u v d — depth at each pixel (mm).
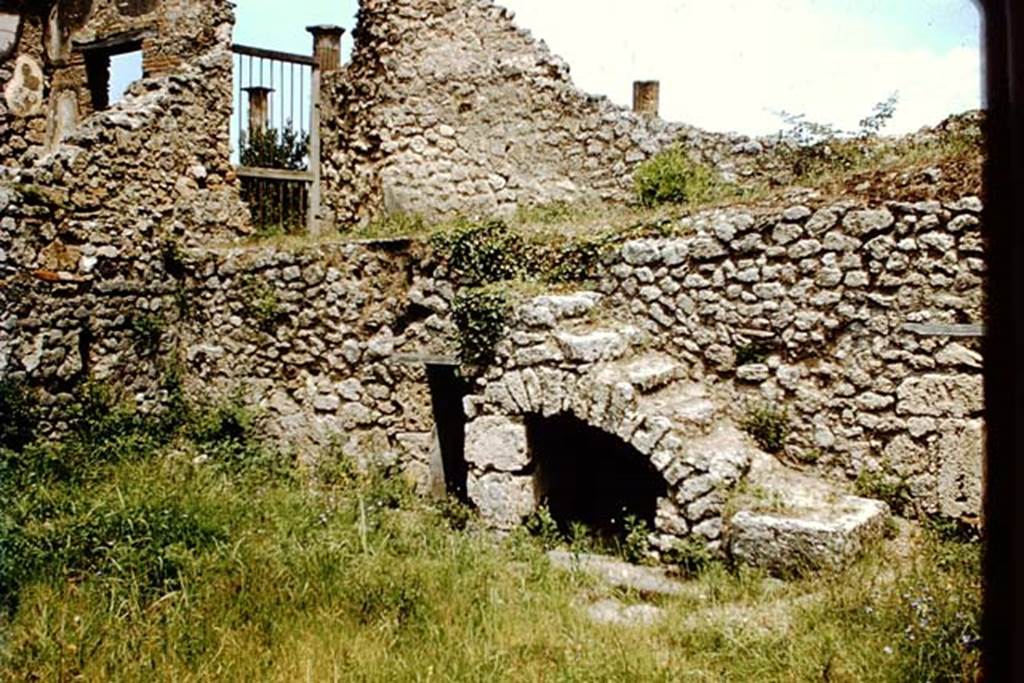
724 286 8062
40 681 4594
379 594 5695
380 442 9656
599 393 7402
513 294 8172
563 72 11477
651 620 5688
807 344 7719
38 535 6254
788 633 5113
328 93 12938
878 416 7402
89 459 8797
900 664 4578
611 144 11125
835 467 7559
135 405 10398
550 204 11203
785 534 6328
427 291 9391
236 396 10352
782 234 7816
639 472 9180
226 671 4746
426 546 6816
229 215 11711
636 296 8430
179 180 11133
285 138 13125
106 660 4824
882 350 7414
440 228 9750
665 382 7766
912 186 7402
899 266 7359
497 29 11727
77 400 9836
